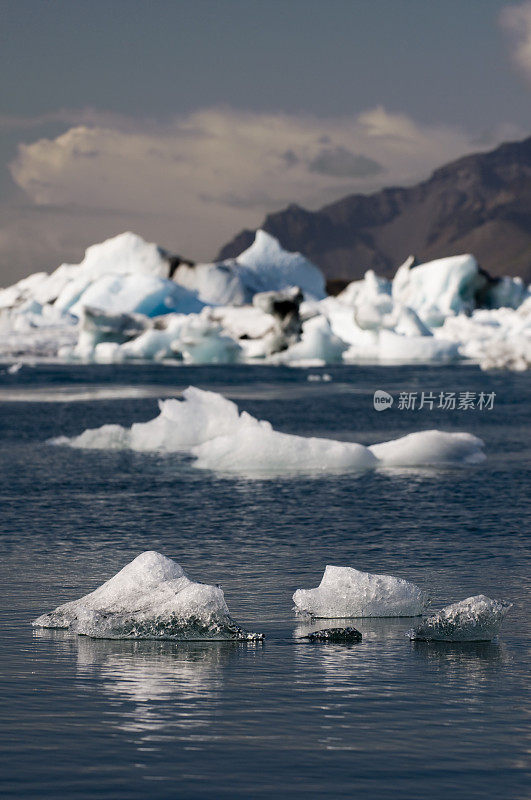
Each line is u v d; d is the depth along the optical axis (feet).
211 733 86.12
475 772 78.18
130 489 262.06
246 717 90.27
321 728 87.56
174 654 112.68
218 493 254.88
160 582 128.36
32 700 94.89
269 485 269.03
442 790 75.00
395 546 184.65
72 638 119.85
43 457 333.01
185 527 206.49
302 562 168.86
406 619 131.13
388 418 509.76
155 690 98.43
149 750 82.12
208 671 105.50
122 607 124.77
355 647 116.06
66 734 85.66
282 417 513.04
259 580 153.79
